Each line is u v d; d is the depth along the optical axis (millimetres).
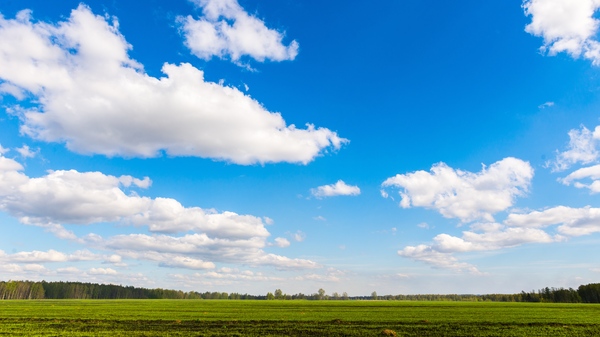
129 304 103688
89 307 81062
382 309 75750
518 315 57750
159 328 39031
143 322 44906
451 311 68438
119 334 34000
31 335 33219
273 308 80188
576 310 73062
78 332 35406
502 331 37125
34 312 61188
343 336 33750
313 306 91500
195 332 35625
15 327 39281
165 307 83812
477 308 80875
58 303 108875
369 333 35438
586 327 40969
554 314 60469
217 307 85000
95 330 37094
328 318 51062
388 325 42188
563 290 153500
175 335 33594
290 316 54750
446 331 37094
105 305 94438
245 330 37500
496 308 81062
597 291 146375
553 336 34062
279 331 36812
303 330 37438
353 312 64938
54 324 42438
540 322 45344
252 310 71188
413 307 85438
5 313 58250
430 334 34969
